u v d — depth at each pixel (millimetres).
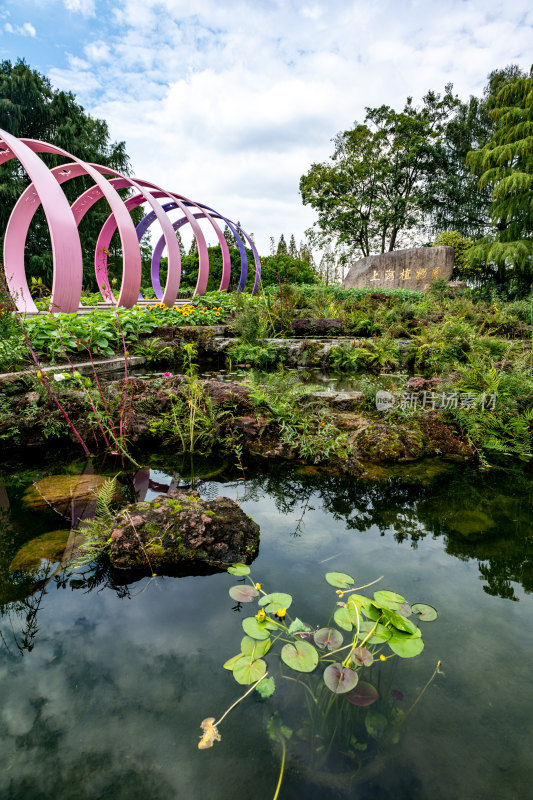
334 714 860
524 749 783
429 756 770
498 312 7535
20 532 1685
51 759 774
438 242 19141
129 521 1542
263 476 2273
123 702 893
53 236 5656
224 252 11836
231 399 2971
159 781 726
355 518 1773
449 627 1109
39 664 999
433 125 23906
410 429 2709
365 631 1078
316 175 24438
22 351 3748
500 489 2080
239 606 1220
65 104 16734
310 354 5941
